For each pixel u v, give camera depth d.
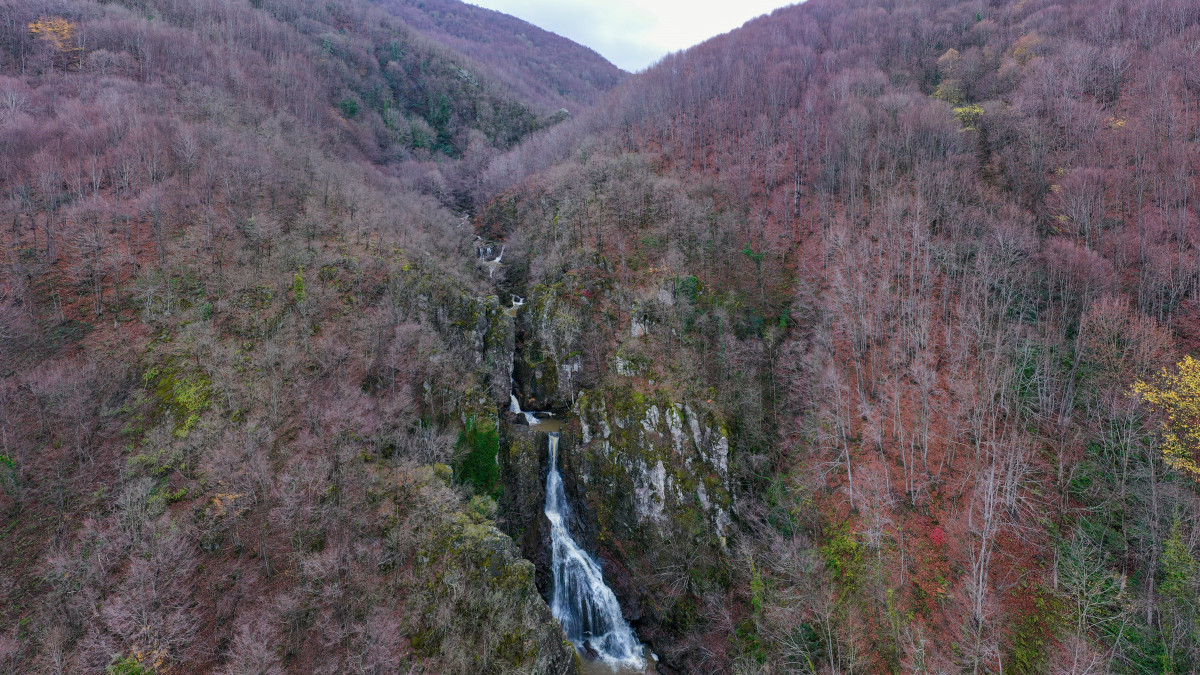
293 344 52.50
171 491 39.34
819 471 52.06
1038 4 116.19
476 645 37.00
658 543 53.06
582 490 58.75
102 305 50.03
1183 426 40.56
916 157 81.94
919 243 67.38
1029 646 36.84
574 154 115.19
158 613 32.03
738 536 50.94
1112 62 83.19
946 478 47.88
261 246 62.16
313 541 39.19
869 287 66.50
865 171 83.88
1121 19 96.31
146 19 114.12
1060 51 93.25
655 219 84.44
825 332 63.62
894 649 39.06
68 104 79.38
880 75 107.19
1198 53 79.56
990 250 63.69
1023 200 70.81
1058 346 53.41
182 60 106.12
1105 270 54.72
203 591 35.25
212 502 39.12
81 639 31.19
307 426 46.69
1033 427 49.12
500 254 101.25
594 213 86.69
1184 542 36.09
